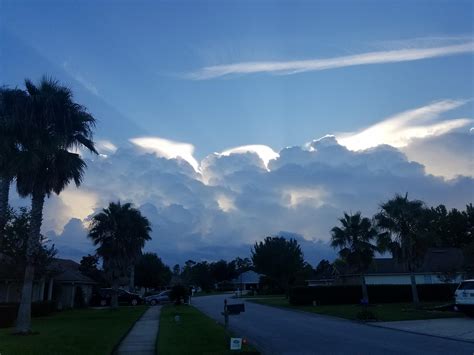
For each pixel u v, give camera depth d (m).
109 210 43.47
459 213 70.19
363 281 38.25
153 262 81.00
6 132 19.92
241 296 73.38
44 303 31.50
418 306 33.34
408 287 43.06
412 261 33.94
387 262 52.22
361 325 23.27
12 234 31.23
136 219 44.72
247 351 13.09
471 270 36.66
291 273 66.69
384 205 34.56
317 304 42.41
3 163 19.81
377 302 42.62
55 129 20.92
